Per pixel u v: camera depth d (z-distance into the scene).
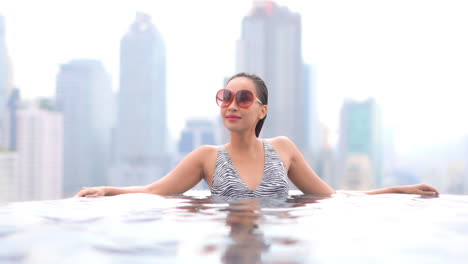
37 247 1.29
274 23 177.50
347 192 3.84
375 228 1.71
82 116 178.38
